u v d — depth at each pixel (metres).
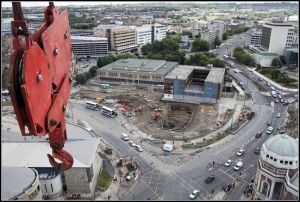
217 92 157.00
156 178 93.38
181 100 163.75
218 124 132.75
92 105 153.25
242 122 134.88
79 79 196.00
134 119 141.38
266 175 78.19
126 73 197.50
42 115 23.14
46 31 23.73
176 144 115.31
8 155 90.12
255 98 168.75
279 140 77.31
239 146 113.00
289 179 72.62
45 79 23.14
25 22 22.50
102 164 101.06
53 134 28.92
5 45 128.88
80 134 106.06
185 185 89.62
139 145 115.06
